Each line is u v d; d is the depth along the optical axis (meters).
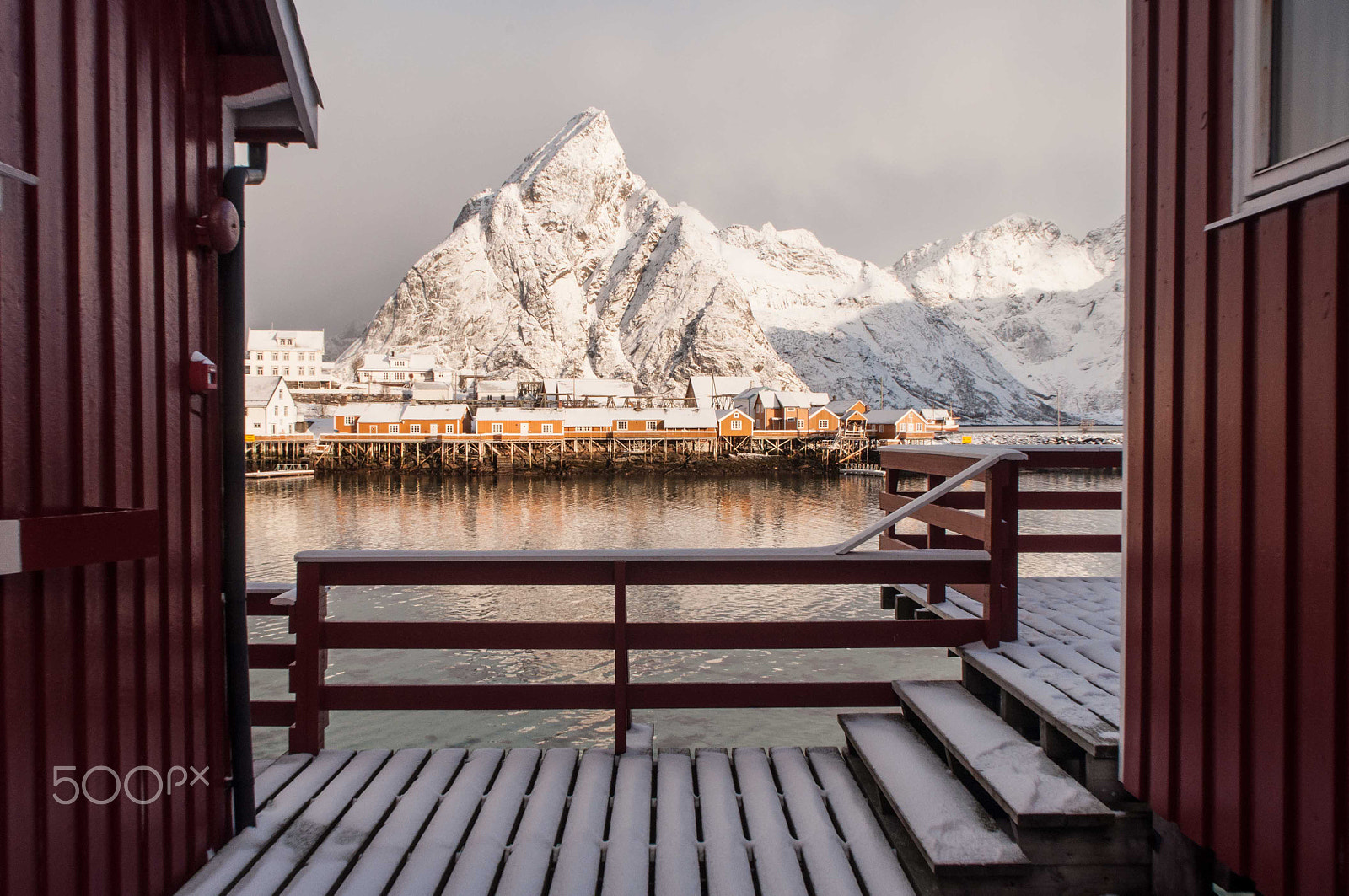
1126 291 2.99
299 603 3.70
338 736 10.10
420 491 56.44
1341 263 2.00
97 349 2.28
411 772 3.58
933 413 101.44
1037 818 2.69
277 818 3.15
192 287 2.80
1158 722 2.70
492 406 87.62
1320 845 2.06
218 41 3.04
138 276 2.46
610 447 77.06
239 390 3.00
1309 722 2.10
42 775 2.06
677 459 76.44
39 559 1.97
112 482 2.33
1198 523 2.53
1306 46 2.12
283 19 2.81
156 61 2.57
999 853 2.65
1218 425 2.46
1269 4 2.25
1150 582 2.78
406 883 2.67
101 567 2.30
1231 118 2.40
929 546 5.39
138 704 2.46
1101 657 3.77
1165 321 2.73
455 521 39.97
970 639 3.94
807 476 69.69
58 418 2.12
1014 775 2.93
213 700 2.94
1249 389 2.34
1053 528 33.66
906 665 12.74
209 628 2.91
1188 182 2.61
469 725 10.41
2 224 1.93
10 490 1.96
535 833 2.99
